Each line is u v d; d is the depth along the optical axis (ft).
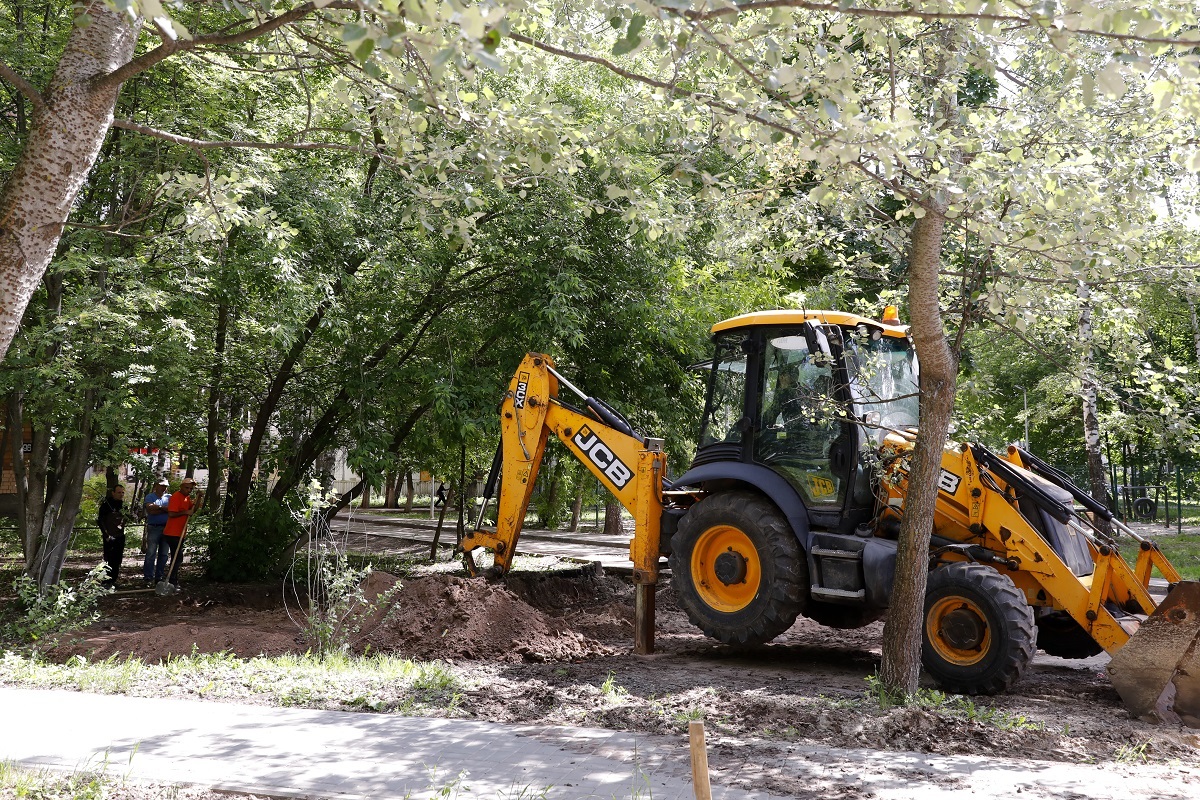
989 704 23.11
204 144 17.31
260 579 49.98
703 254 48.34
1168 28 13.25
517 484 34.50
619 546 74.64
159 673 25.03
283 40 20.35
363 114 19.10
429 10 10.21
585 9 18.10
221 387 51.62
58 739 18.24
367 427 48.85
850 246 30.73
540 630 31.50
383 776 16.15
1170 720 21.74
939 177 17.58
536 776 16.24
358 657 28.58
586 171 41.65
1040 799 15.39
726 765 17.08
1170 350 61.77
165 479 59.36
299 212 40.22
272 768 16.56
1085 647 29.19
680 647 32.99
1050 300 23.25
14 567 50.44
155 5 9.96
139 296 34.50
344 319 45.01
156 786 15.61
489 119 17.44
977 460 26.76
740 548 29.63
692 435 50.16
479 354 50.57
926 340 21.74
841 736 19.42
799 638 34.71
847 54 14.26
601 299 46.96
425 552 68.90
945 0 14.38
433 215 20.08
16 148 36.40
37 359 35.14
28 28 37.14
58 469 45.42
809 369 29.50
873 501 28.43
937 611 25.27
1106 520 26.96
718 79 18.34
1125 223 19.31
